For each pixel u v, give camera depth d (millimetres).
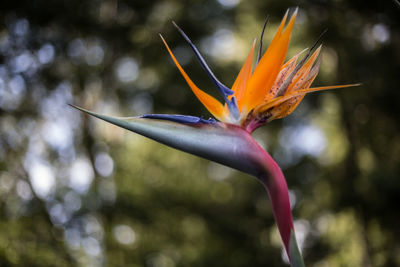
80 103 9016
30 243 6965
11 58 8359
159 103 9695
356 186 8570
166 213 8922
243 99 2055
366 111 9336
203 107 9477
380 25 8531
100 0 8891
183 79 9562
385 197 8000
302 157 10602
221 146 1960
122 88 9812
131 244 8547
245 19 10195
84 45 9219
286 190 1896
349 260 9469
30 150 8227
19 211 7328
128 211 8141
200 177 10555
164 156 9875
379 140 9359
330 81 9648
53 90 8633
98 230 7945
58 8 8336
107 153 9141
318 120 11008
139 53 9688
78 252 7402
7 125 8164
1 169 7465
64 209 7598
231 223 9516
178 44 9453
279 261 9539
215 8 9828
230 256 9164
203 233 9727
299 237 10234
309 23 9312
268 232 10031
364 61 8664
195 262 8930
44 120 8617
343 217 9594
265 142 11211
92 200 7746
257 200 10273
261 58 2051
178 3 9688
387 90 8562
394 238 8586
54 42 8562
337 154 10102
